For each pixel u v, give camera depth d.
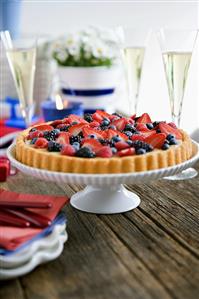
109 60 1.76
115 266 0.77
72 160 0.87
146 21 1.96
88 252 0.81
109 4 1.92
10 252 0.73
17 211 0.80
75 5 1.90
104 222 0.91
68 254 0.80
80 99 1.72
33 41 1.31
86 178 0.84
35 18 1.87
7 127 1.49
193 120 1.83
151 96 1.97
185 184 1.08
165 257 0.79
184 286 0.71
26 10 1.85
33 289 0.71
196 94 1.86
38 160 0.90
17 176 1.14
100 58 1.73
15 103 1.64
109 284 0.72
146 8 1.94
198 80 1.85
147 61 1.95
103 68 1.68
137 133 0.97
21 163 0.92
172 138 0.96
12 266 0.72
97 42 1.75
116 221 0.91
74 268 0.76
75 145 0.91
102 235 0.86
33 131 1.01
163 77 1.95
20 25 1.71
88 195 0.97
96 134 0.95
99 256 0.79
